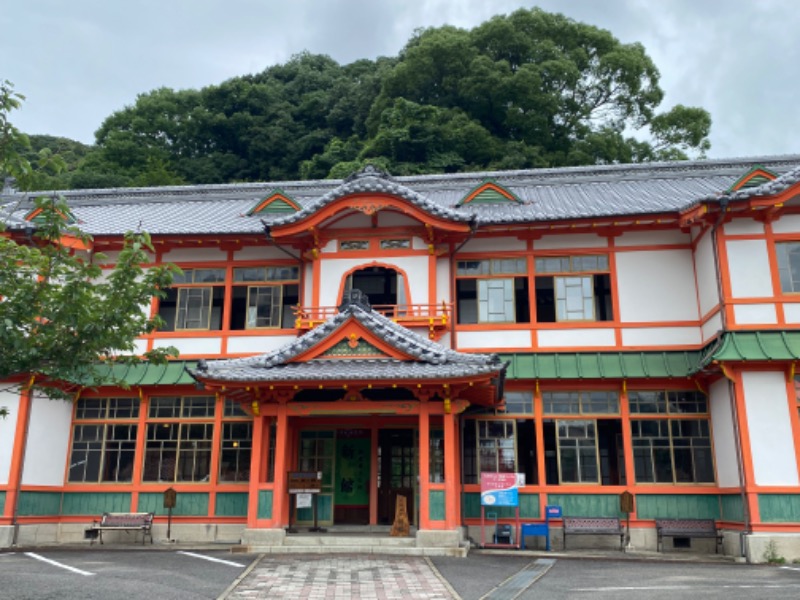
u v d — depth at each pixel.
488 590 10.76
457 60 50.56
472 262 19.91
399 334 15.62
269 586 10.77
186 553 14.84
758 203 16.17
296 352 15.38
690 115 52.44
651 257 19.11
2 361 8.77
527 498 17.78
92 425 19.56
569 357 18.55
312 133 59.00
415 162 46.38
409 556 13.93
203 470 19.08
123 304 9.32
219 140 62.00
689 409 17.97
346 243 19.75
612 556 15.56
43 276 9.70
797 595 10.24
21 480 17.67
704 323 18.05
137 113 62.56
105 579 11.16
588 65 53.19
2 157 8.81
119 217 23.12
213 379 14.62
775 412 15.66
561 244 19.55
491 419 18.52
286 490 16.19
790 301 16.22
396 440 18.84
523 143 46.50
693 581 11.70
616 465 18.58
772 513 15.12
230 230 20.03
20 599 9.52
